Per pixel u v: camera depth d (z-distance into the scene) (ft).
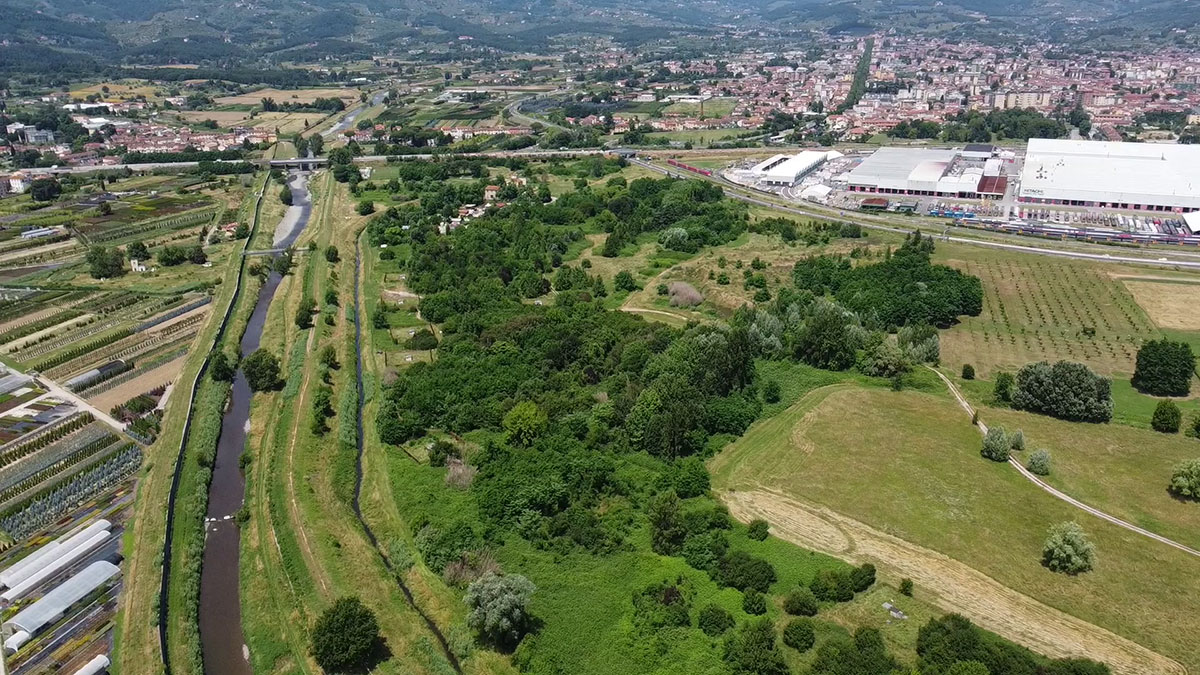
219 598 401.90
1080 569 378.94
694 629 352.90
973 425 516.73
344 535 436.35
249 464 514.68
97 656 357.61
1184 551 391.86
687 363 557.74
